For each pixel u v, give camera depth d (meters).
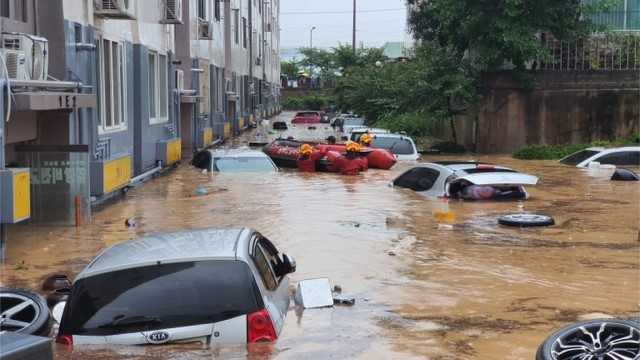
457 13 29.58
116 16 16.73
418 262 9.72
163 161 22.58
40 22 13.78
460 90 29.23
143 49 20.81
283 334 6.31
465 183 15.40
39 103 10.93
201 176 20.06
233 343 5.75
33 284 8.86
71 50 14.36
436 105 30.72
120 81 18.75
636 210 14.39
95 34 16.33
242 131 48.53
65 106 12.23
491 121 30.19
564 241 11.24
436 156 28.73
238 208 14.41
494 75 30.00
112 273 6.07
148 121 21.50
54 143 14.26
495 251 10.45
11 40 11.57
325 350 6.07
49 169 12.87
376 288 8.37
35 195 12.84
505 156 28.89
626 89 30.05
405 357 6.00
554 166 23.52
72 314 5.89
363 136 24.30
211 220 13.11
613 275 9.04
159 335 5.68
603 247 10.79
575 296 8.08
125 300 5.88
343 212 13.84
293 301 7.54
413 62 33.97
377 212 13.84
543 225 12.45
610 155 23.03
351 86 46.50
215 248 6.33
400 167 22.48
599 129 30.16
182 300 5.87
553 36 30.23
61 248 11.05
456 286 8.48
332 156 21.09
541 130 30.11
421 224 12.60
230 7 42.84
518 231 12.05
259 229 12.06
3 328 5.66
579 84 30.00
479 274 9.07
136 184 18.83
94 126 15.85
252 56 54.78
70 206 12.89
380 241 11.09
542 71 29.89
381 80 44.12
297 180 19.05
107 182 14.86
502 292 8.22
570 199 15.91
